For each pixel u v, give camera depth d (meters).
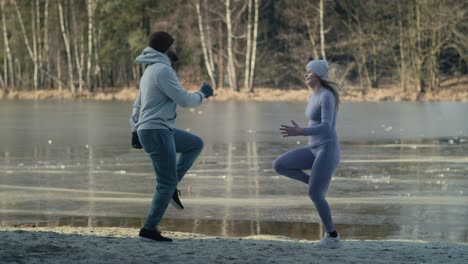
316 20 91.75
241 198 18.08
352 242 11.01
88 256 9.14
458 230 14.11
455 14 80.69
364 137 36.31
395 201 17.61
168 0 98.31
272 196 18.38
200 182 20.97
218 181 21.16
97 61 103.25
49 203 17.45
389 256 9.44
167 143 10.16
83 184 20.69
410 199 17.89
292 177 10.92
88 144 33.03
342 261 9.07
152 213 10.26
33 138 36.16
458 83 88.75
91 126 44.22
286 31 102.81
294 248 9.90
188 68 102.69
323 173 10.53
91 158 27.48
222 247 9.87
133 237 10.71
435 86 85.12
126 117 53.44
